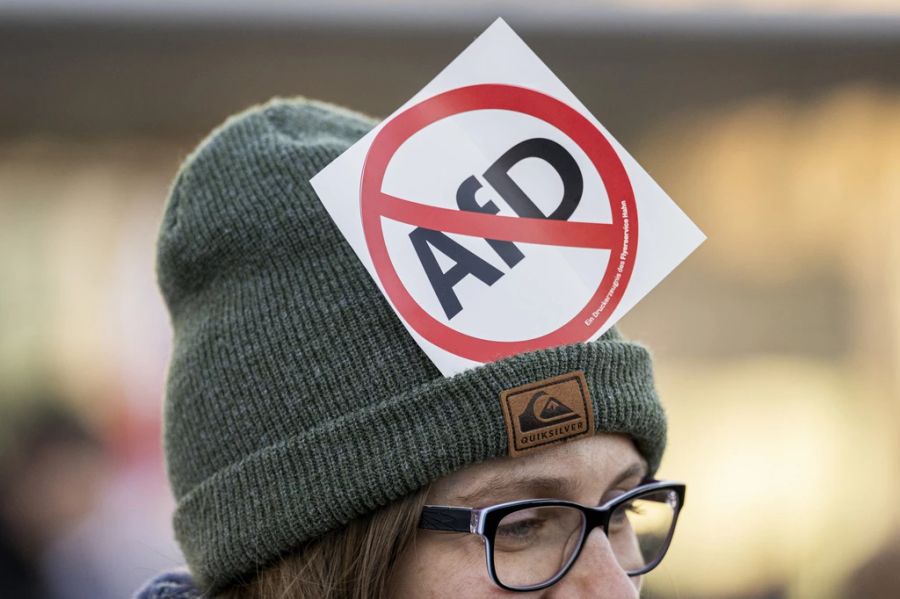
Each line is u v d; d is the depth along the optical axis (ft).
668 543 14.56
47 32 30.63
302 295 12.92
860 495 37.24
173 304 14.71
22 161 33.81
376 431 12.23
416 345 12.51
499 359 12.32
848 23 32.83
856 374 37.45
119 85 32.01
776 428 37.91
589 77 33.04
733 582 36.81
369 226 12.82
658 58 32.91
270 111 14.69
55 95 32.14
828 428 37.37
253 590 13.12
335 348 12.64
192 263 13.94
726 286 37.50
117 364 36.52
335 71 31.94
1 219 34.60
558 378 12.26
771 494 37.35
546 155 13.42
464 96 13.50
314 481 12.35
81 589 35.27
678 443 37.63
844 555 36.78
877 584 36.37
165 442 14.56
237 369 13.06
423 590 12.37
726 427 37.76
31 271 35.45
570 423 12.27
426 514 12.29
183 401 13.75
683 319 37.91
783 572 36.86
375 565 12.28
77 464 36.22
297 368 12.70
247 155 13.97
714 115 34.42
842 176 35.94
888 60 33.63
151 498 36.50
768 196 36.17
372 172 13.06
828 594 36.63
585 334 12.70
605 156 13.55
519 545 12.59
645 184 13.53
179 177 14.99
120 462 36.58
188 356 13.75
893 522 36.91
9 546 35.09
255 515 12.64
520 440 12.07
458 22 31.30
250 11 30.83
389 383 12.42
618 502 12.99
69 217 34.91
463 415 12.07
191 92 32.27
